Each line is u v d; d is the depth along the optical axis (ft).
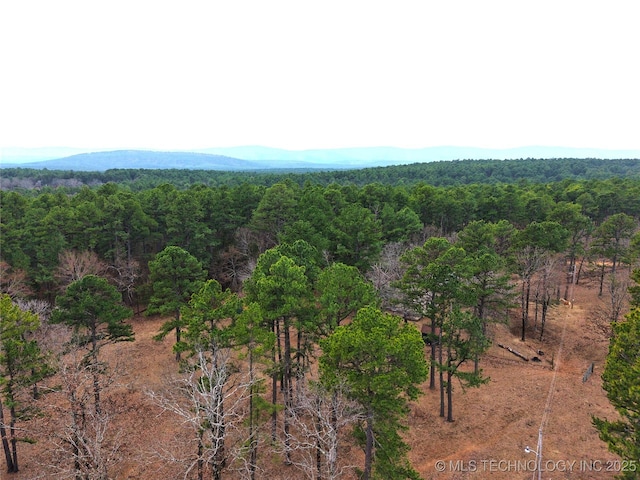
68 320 88.12
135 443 86.33
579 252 160.35
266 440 78.07
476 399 98.99
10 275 133.28
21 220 148.15
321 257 129.49
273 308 75.41
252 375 70.95
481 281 107.04
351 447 83.25
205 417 60.44
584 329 138.31
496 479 73.15
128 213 157.48
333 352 57.00
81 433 60.03
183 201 160.45
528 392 100.73
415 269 94.63
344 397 58.34
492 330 134.92
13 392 75.87
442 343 91.97
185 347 76.84
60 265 142.10
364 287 82.28
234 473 78.18
